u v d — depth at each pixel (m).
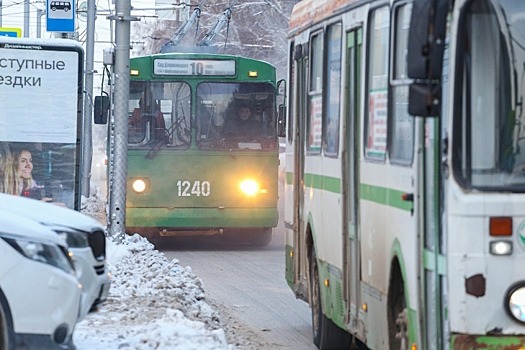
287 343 23.77
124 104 36.69
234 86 43.69
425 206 15.31
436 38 13.88
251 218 43.69
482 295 14.08
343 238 20.20
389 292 17.11
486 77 14.33
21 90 30.55
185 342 20.31
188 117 43.50
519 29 14.31
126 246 34.25
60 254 17.05
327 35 22.17
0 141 30.67
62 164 30.83
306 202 23.95
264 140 43.78
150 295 26.11
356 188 19.44
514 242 14.09
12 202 19.95
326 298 21.86
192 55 43.38
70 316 16.94
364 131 18.75
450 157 14.30
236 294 31.42
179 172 43.38
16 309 16.50
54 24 48.59
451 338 14.19
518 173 14.23
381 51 17.94
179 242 46.94
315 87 23.39
